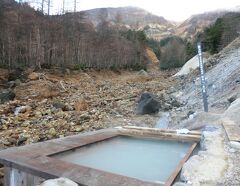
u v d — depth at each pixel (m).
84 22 62.38
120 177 3.80
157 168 5.02
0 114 14.39
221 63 22.44
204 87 12.11
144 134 6.89
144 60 78.56
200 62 12.51
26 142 9.55
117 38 70.56
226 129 6.68
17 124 12.18
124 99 20.73
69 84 30.84
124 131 7.09
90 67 50.00
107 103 18.47
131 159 5.49
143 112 14.98
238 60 18.27
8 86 24.33
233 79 15.59
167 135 6.66
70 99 20.23
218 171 4.08
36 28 39.66
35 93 20.41
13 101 17.66
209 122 8.91
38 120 12.91
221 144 5.45
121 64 63.12
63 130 11.22
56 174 3.90
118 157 5.62
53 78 32.72
